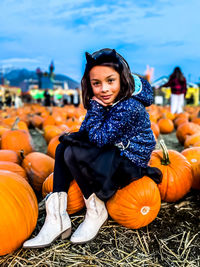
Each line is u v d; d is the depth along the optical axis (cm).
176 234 209
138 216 202
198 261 179
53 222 195
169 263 177
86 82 193
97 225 199
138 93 188
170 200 250
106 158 184
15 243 178
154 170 212
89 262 178
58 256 183
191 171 257
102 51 176
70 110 1150
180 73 916
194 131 515
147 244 196
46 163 282
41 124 816
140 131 194
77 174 193
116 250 190
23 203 183
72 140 185
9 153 298
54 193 201
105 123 182
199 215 235
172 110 954
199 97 2664
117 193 204
